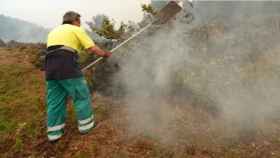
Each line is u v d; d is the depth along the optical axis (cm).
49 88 302
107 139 311
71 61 290
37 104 382
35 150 304
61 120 313
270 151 286
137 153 291
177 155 285
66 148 305
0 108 376
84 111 307
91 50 300
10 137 322
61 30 298
